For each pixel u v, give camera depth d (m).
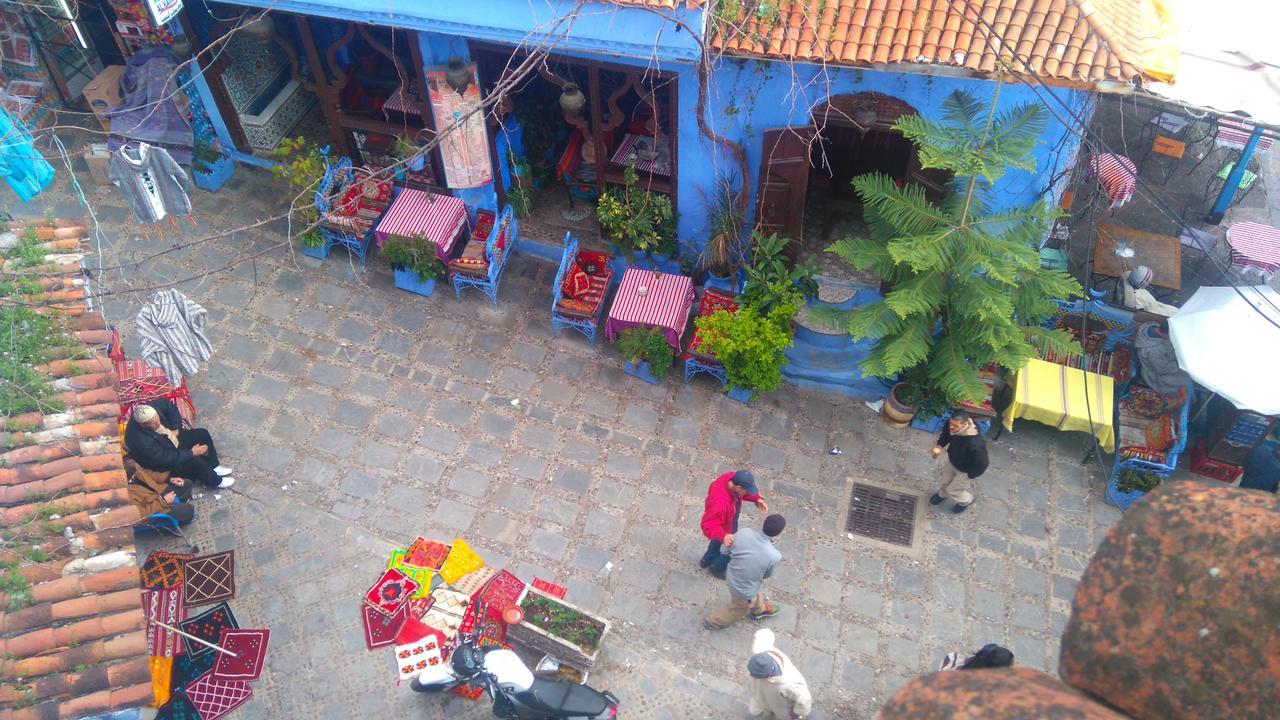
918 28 9.06
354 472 10.66
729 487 9.09
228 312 12.02
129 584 6.45
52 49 13.40
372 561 9.91
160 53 12.81
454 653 8.38
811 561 10.07
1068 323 11.65
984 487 10.74
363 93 12.95
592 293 11.96
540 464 10.78
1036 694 1.68
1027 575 10.02
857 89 10.03
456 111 11.34
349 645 9.26
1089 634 1.90
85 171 13.23
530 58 9.47
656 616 9.57
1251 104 9.08
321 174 12.30
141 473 9.82
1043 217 9.45
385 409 11.23
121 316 11.77
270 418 11.07
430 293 12.38
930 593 9.84
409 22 9.95
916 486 10.75
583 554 10.04
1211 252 13.21
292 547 10.00
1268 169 15.03
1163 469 10.41
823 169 12.88
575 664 8.90
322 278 12.47
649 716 8.84
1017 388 10.77
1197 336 10.20
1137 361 11.25
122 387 10.20
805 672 9.20
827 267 12.02
